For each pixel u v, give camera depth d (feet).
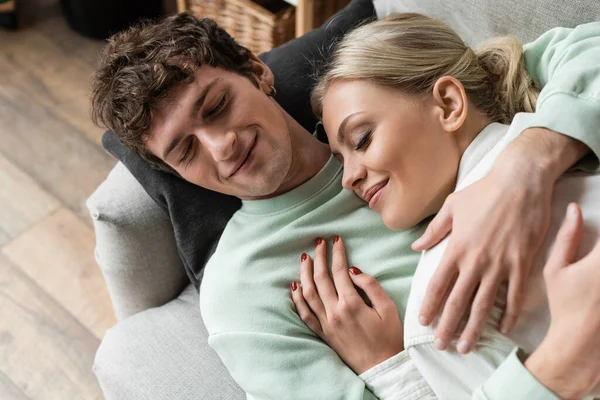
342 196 3.10
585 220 2.19
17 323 4.77
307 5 4.87
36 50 6.70
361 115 2.67
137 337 3.30
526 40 3.28
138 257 3.35
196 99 2.83
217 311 2.88
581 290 1.95
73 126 6.03
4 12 6.74
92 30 6.69
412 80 2.70
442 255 2.36
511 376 2.03
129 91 2.80
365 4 3.89
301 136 3.28
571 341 1.93
